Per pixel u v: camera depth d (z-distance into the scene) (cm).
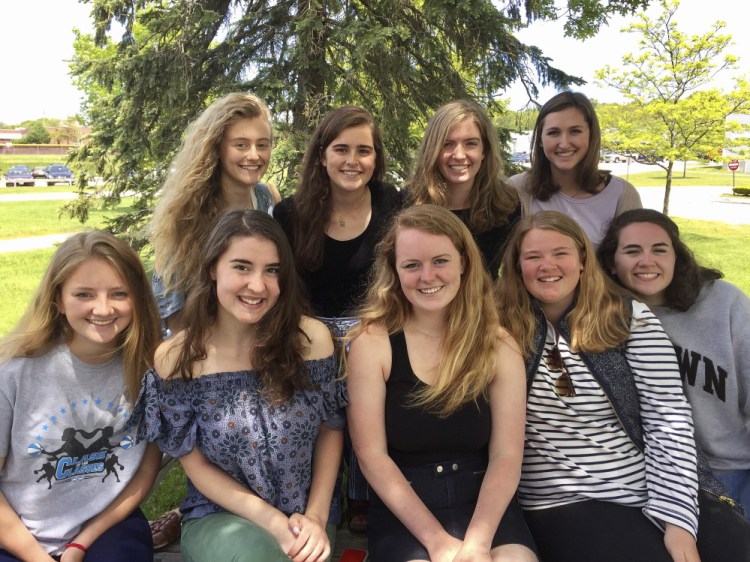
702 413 259
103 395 227
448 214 238
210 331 227
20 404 216
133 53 714
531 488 243
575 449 240
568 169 363
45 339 220
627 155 1627
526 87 718
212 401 222
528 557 208
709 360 257
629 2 762
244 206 330
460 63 740
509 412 234
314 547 213
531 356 246
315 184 308
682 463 229
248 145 313
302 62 670
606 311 248
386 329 241
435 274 228
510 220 344
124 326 226
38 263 1333
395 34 675
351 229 313
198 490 232
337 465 241
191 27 714
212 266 224
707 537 222
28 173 4016
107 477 227
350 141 297
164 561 259
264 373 223
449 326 235
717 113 1433
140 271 232
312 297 320
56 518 220
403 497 221
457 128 325
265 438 224
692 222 1847
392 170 718
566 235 245
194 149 311
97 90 1384
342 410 242
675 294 262
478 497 225
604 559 214
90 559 214
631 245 266
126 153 720
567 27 782
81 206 766
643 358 246
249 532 212
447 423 231
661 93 1542
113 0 688
